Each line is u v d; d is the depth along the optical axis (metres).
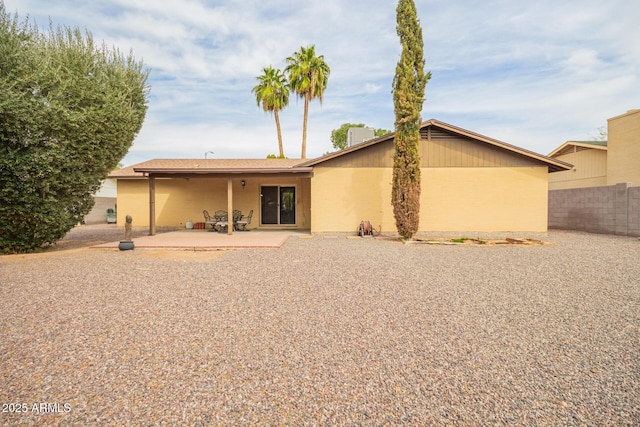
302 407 2.19
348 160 13.31
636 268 6.72
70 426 1.98
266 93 27.64
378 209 13.30
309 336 3.37
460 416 2.10
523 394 2.36
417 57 11.53
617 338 3.32
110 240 11.94
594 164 17.97
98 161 9.36
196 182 17.11
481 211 12.93
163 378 2.55
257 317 3.93
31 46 8.22
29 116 7.80
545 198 12.78
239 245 9.86
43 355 2.92
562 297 4.77
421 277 6.02
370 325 3.68
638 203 12.24
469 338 3.33
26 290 5.05
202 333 3.44
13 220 8.53
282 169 12.76
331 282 5.63
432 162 12.98
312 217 13.36
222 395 2.33
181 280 5.75
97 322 3.73
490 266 7.06
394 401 2.27
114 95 9.35
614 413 2.13
